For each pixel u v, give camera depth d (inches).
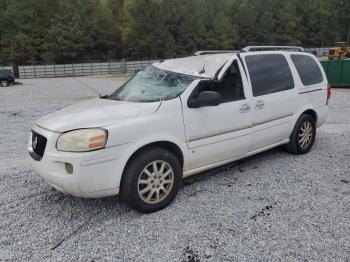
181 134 158.6
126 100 173.6
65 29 2289.6
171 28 2573.8
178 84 172.2
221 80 175.3
